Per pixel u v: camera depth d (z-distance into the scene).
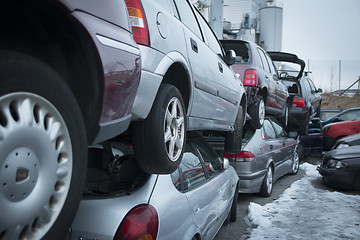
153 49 2.43
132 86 2.02
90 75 1.73
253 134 6.59
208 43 4.21
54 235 1.44
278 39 32.84
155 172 2.55
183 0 3.60
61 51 1.71
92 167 2.61
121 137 2.65
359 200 6.64
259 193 6.69
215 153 4.38
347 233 4.70
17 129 1.28
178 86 3.16
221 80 4.24
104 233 2.07
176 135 2.76
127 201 2.22
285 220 5.26
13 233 1.28
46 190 1.40
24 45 1.61
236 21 32.72
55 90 1.43
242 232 4.73
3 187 1.24
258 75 6.91
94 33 1.65
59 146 1.47
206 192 3.32
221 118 4.49
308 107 12.88
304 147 11.97
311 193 7.18
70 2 1.52
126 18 2.05
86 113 1.79
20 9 1.45
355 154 7.55
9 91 1.25
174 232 2.45
